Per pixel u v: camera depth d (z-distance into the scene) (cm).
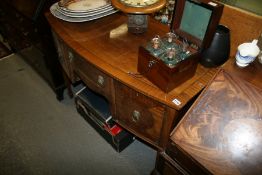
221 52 89
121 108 111
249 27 92
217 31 88
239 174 73
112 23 120
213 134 79
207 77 92
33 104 191
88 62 104
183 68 82
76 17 115
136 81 91
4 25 195
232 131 77
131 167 149
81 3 125
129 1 99
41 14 136
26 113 184
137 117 105
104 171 148
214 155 78
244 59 81
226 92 81
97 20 122
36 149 161
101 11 117
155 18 123
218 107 81
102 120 145
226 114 79
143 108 98
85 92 158
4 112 185
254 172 71
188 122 84
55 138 167
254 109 75
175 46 86
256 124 74
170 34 92
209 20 79
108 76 101
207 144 79
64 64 140
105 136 158
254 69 84
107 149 159
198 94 88
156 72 84
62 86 183
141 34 113
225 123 78
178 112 88
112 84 103
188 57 81
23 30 161
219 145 78
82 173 147
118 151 155
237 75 82
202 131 81
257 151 72
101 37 111
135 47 106
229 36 88
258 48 82
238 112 77
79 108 171
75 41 108
